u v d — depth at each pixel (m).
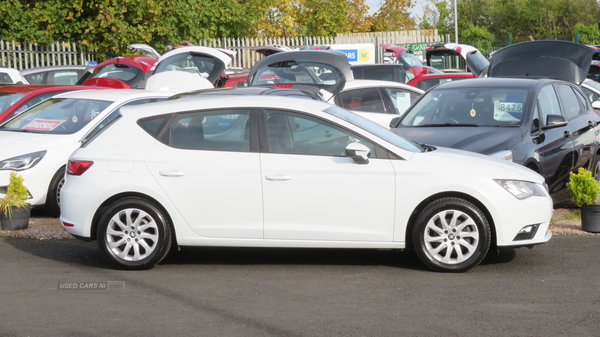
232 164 6.26
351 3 42.84
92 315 5.07
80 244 7.51
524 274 6.12
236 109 6.41
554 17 56.78
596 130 10.02
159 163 6.32
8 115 10.02
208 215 6.28
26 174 8.51
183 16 26.83
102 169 6.38
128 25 25.16
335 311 5.12
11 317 5.02
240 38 29.64
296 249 7.19
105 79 13.86
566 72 12.00
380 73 15.77
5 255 7.00
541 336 4.56
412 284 5.84
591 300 5.34
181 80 12.38
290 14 36.56
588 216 7.84
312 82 11.27
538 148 8.25
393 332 4.65
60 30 24.84
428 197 6.18
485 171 6.17
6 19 24.42
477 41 43.19
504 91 8.95
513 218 6.12
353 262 6.62
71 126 9.15
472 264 6.14
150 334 4.65
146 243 6.36
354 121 6.52
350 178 6.17
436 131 8.34
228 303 5.35
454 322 4.85
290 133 6.33
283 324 4.84
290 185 6.19
